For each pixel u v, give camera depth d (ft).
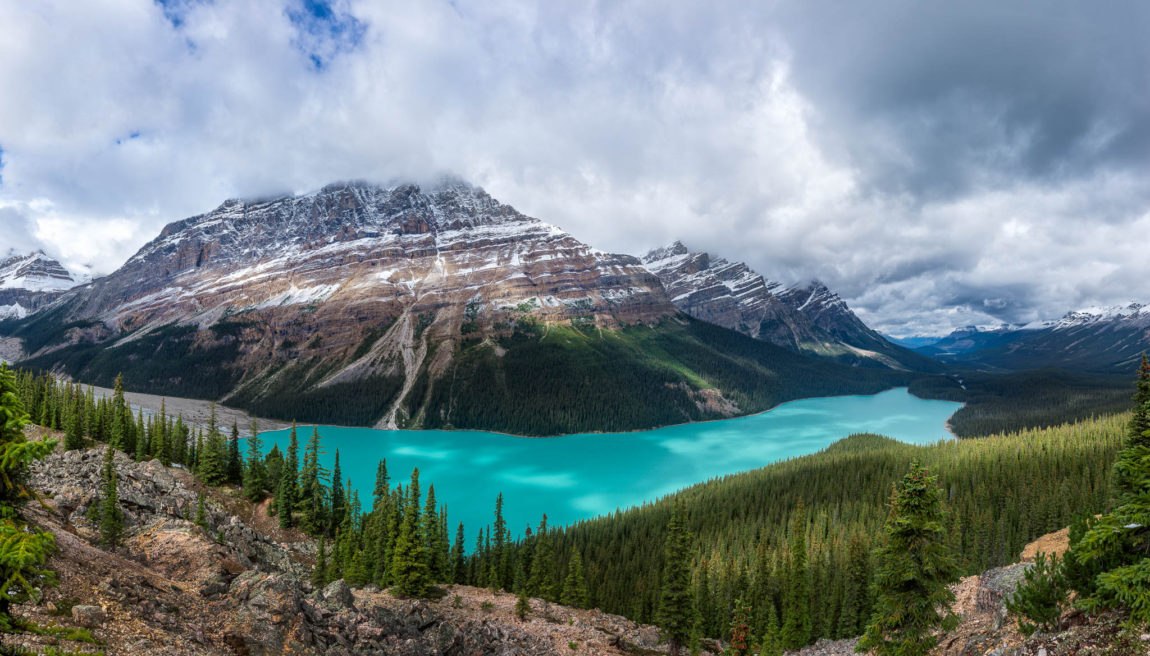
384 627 159.43
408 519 244.83
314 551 315.99
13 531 76.54
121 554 158.71
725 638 266.16
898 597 122.21
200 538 168.35
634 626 254.68
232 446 395.96
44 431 370.53
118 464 281.33
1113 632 82.02
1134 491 94.32
